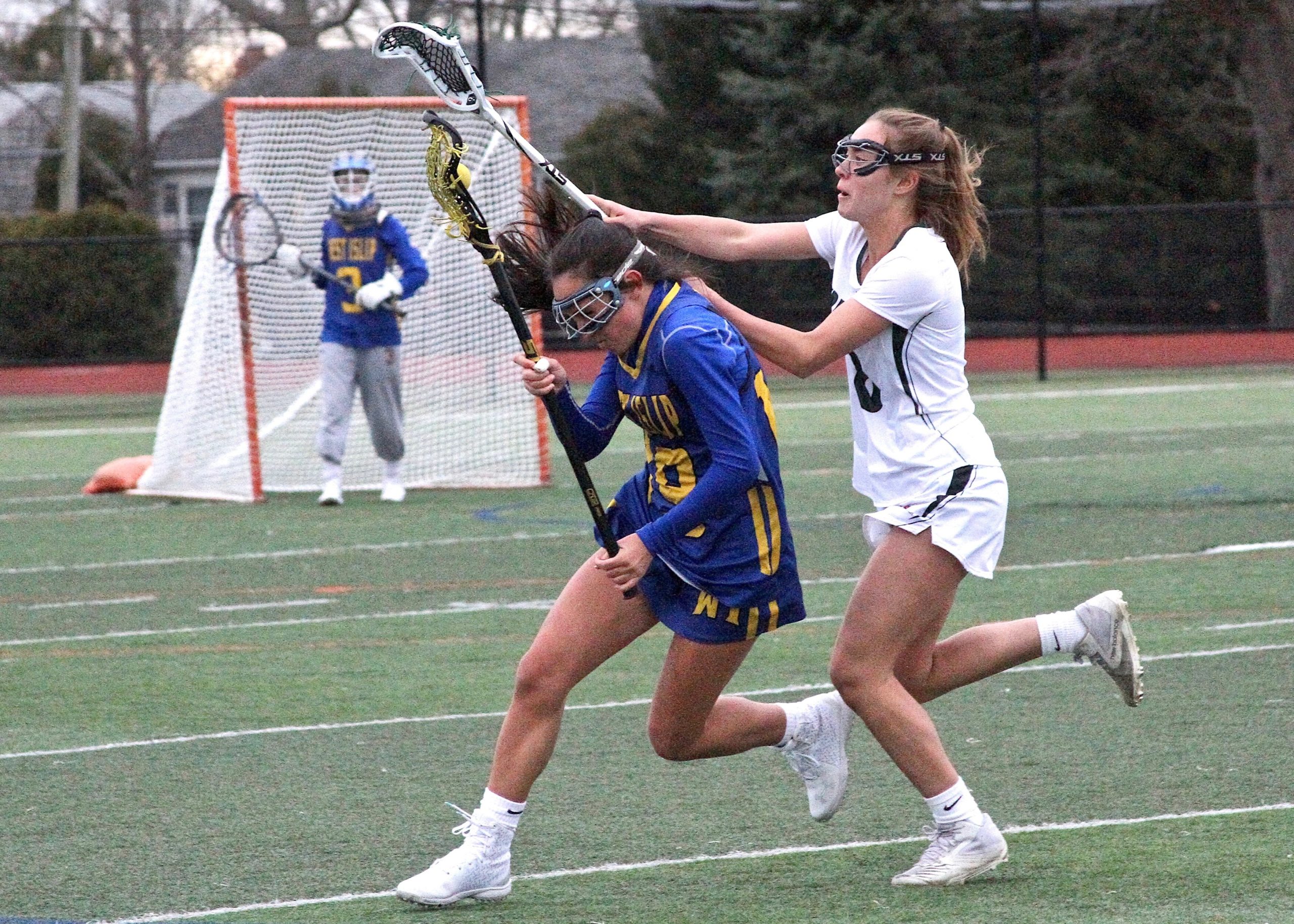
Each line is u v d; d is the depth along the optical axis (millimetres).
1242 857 12945
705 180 88625
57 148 112000
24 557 29359
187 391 36844
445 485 38219
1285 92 78688
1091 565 26484
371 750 16844
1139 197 93000
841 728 13500
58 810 14852
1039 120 65688
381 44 12094
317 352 38719
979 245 12633
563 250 11719
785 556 12195
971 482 12117
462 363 38188
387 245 33750
